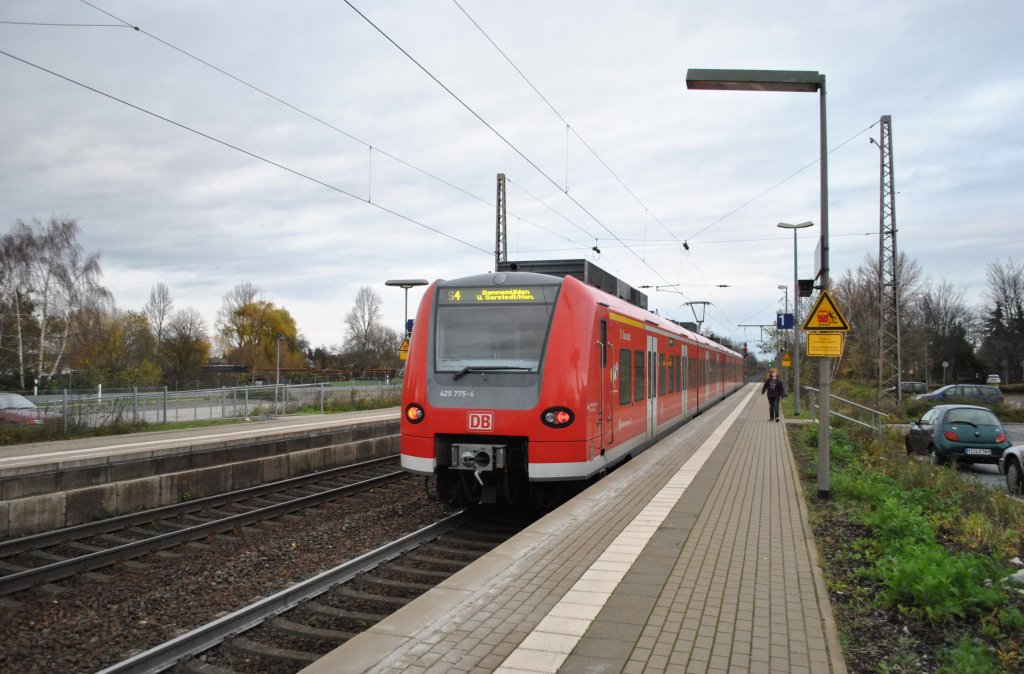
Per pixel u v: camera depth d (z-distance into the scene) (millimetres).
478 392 9758
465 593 5625
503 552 6812
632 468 12234
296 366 85125
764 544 7184
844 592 5961
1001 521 9656
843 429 19516
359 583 7531
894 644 4910
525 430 9531
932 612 5227
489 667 4285
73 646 6148
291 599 6824
